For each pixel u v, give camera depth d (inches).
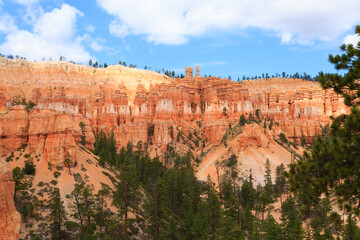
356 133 879.7
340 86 964.0
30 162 2824.8
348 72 959.6
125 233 2492.6
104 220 2544.3
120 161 4884.4
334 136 922.7
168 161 6230.3
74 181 2896.2
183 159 5890.8
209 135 7568.9
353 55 968.9
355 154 845.2
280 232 2834.6
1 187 770.8
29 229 2218.3
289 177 975.0
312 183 914.7
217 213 2824.8
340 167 858.8
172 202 3833.7
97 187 3002.0
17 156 2962.6
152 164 4985.2
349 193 839.1
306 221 3661.4
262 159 5816.9
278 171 4896.7
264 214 4084.6
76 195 2422.5
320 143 930.1
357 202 878.4
